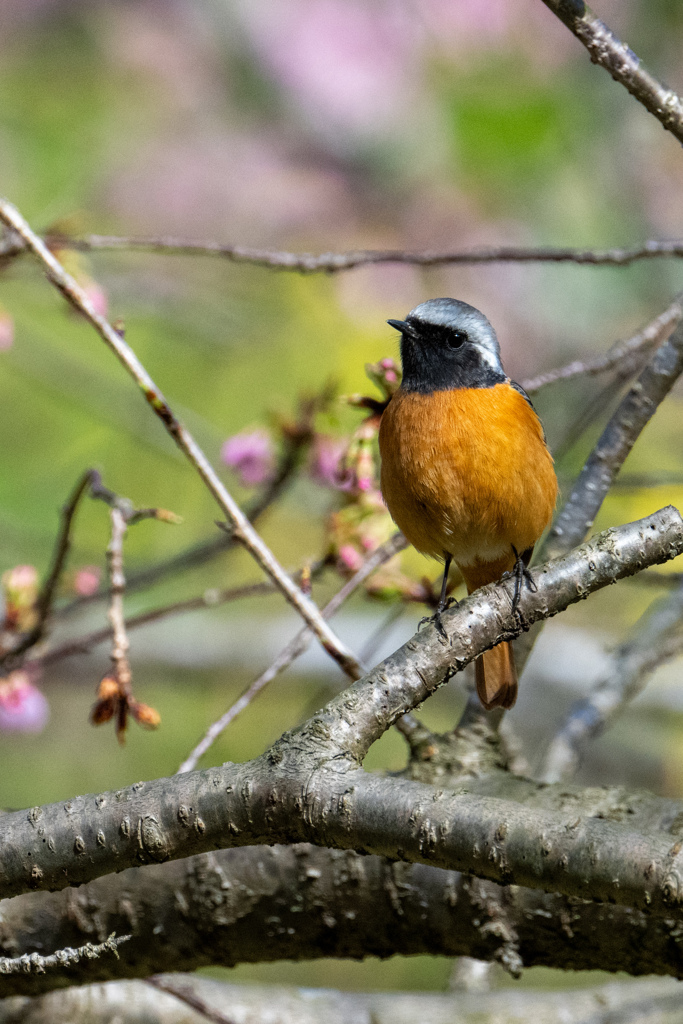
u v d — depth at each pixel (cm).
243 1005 752
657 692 1393
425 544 711
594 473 677
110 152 1456
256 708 1408
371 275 1405
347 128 1423
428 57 1416
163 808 454
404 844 429
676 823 538
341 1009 777
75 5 1491
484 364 709
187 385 1470
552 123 1380
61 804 469
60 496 1405
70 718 1402
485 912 558
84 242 738
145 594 1384
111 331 590
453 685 1417
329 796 437
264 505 842
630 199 1425
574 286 1402
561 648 1434
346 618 1440
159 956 595
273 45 1445
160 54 1499
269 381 1442
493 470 669
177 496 1421
